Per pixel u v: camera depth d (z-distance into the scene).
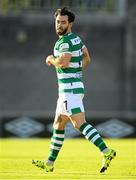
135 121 55.47
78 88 23.47
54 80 77.88
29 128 55.75
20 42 77.75
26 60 77.81
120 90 77.94
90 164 28.56
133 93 77.81
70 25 23.62
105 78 77.88
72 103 23.34
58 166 27.64
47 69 77.88
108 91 77.94
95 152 36.50
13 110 77.88
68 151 37.38
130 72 77.88
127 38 78.00
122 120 55.56
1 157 32.66
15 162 29.47
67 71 23.39
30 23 77.94
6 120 56.00
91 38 78.00
